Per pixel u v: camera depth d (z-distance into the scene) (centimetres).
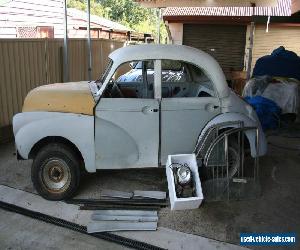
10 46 635
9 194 436
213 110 439
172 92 470
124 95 447
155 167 440
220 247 342
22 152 419
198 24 1427
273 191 461
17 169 511
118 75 466
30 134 412
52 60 761
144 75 454
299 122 820
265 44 1394
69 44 827
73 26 1570
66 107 414
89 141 414
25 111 427
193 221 387
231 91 469
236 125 433
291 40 1375
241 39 1416
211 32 1430
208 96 445
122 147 425
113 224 375
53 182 421
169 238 355
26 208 405
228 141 445
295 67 895
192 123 435
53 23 1445
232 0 1065
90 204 416
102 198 431
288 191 462
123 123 418
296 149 631
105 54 1103
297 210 414
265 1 1080
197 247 342
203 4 1158
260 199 438
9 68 638
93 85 468
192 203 398
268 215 402
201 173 448
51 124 411
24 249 334
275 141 678
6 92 634
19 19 1291
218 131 434
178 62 438
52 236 355
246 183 437
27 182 471
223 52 1442
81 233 362
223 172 445
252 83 856
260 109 747
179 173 407
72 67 858
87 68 947
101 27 1686
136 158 433
